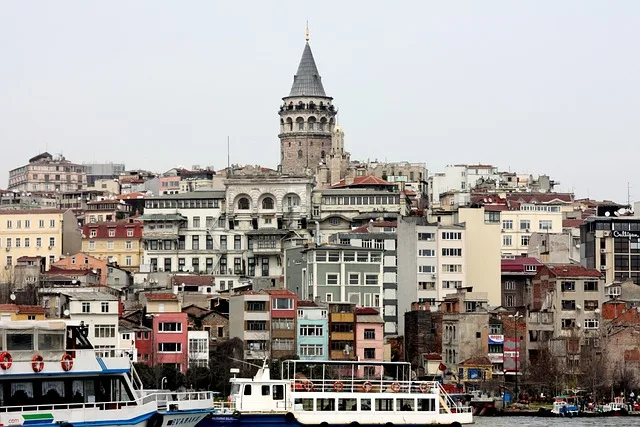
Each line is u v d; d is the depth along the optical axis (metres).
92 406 137.38
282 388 177.12
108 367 138.12
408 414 180.38
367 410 179.50
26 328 134.62
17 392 134.00
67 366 135.75
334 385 180.62
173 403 146.00
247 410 175.12
